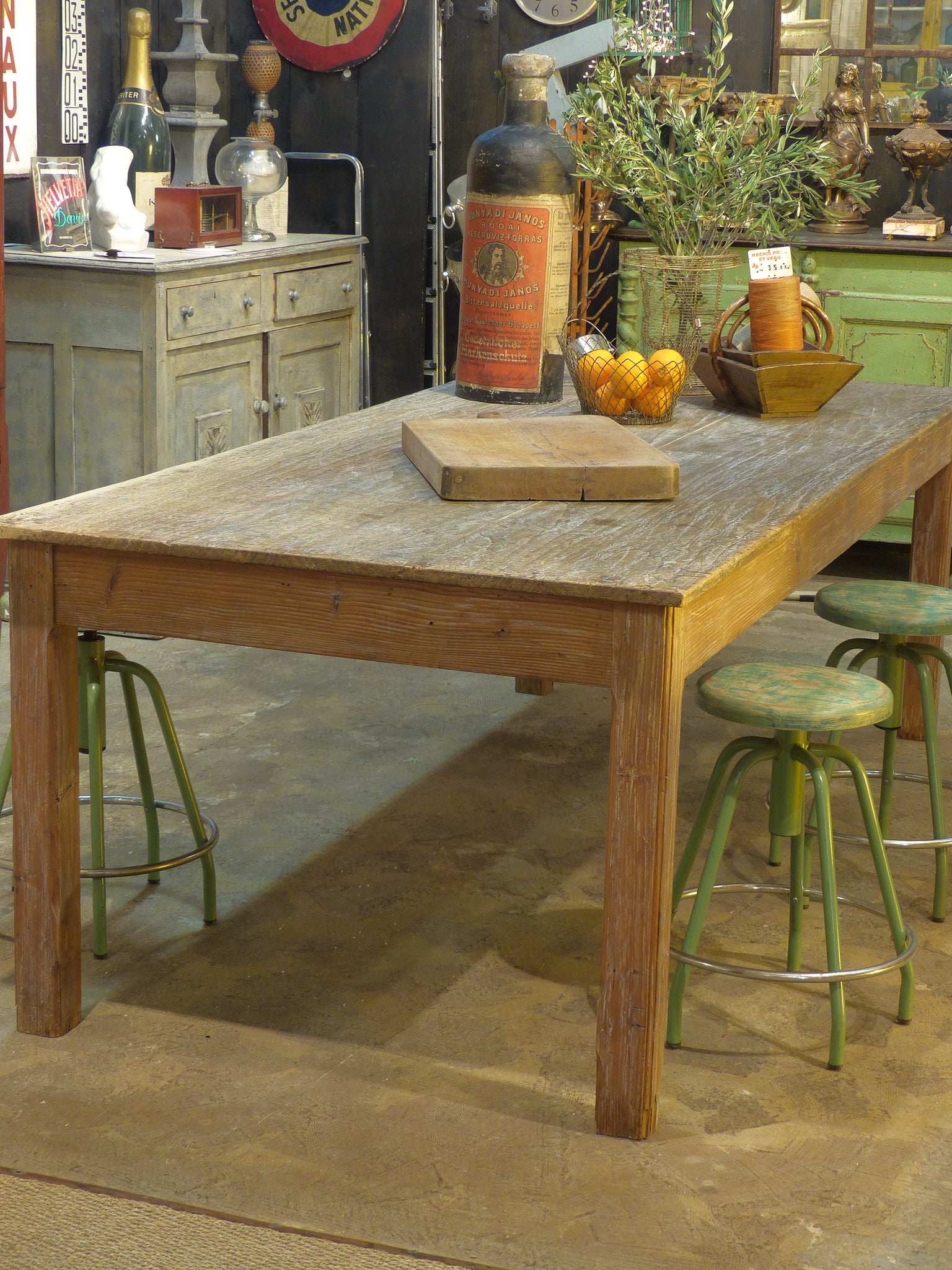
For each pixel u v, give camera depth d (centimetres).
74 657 224
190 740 362
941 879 279
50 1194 194
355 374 569
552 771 350
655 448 274
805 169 359
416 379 605
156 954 262
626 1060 205
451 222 565
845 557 557
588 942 269
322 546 202
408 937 269
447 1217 190
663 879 198
